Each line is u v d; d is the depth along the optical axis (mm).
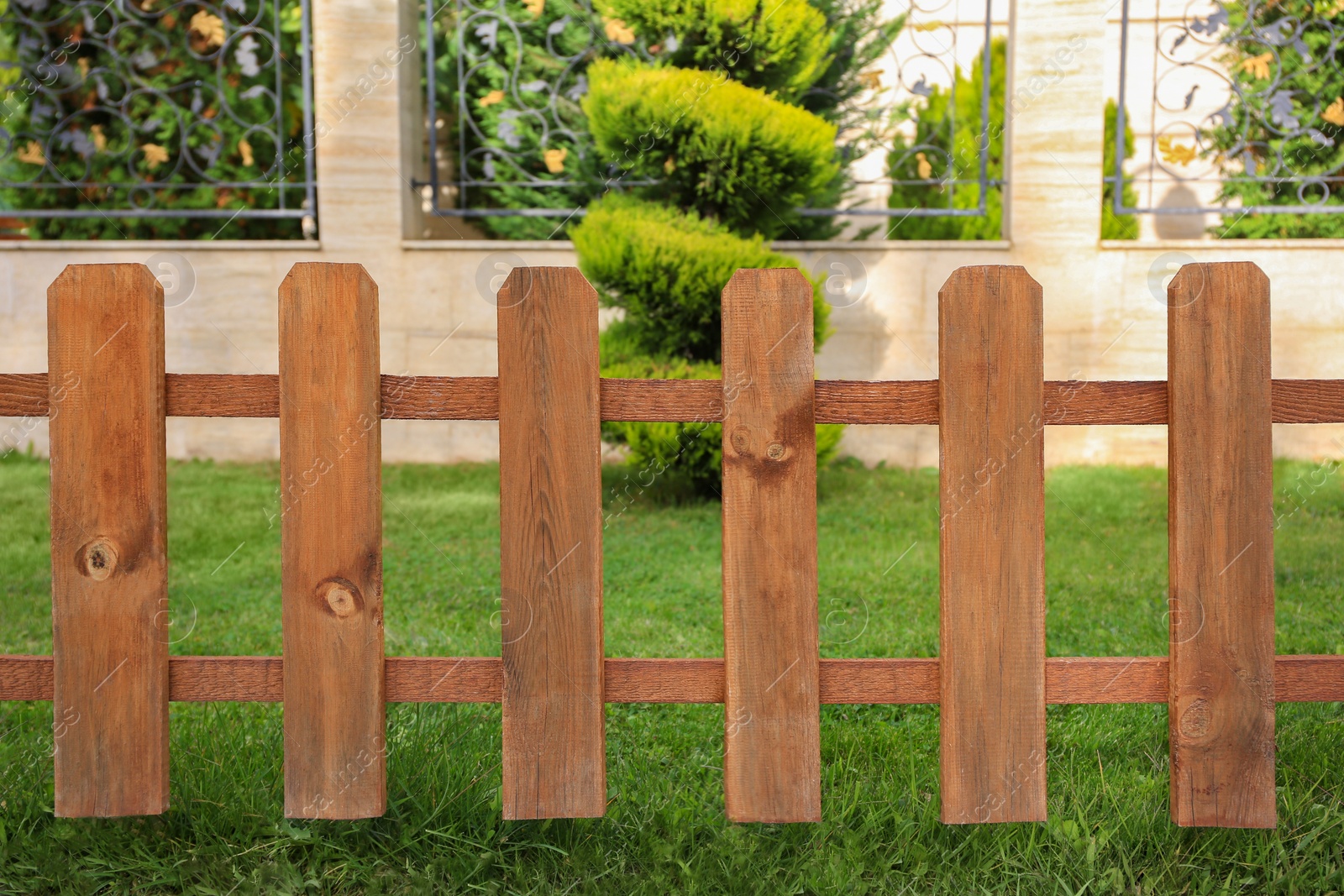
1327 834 1979
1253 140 7051
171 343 6586
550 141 7215
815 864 1906
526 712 1877
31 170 6859
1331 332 6465
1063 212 6512
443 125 7504
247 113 6930
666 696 1918
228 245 6562
